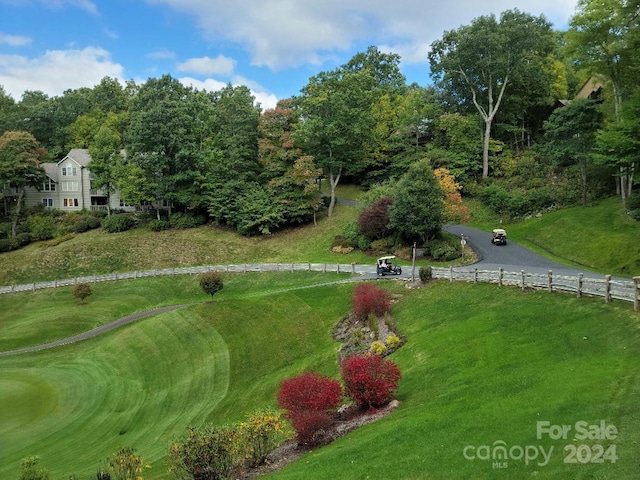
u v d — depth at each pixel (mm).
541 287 26312
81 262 59969
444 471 12391
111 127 94938
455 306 29094
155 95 73000
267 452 17125
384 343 27969
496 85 66938
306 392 18594
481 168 65250
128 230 67875
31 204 80250
